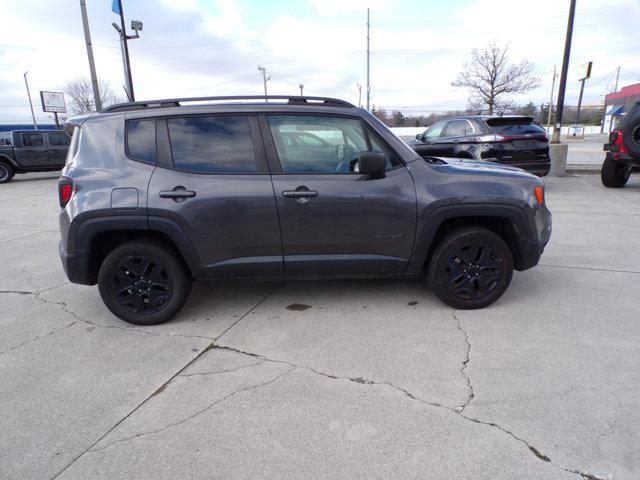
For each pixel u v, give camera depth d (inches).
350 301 154.3
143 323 140.9
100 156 134.2
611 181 382.9
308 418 94.5
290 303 154.4
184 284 140.3
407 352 119.6
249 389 105.5
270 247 136.6
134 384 109.3
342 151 137.6
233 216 132.7
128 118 136.3
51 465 83.9
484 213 136.8
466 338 126.2
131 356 122.8
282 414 96.0
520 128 342.3
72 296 170.4
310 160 136.1
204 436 90.2
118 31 744.3
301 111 136.6
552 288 161.0
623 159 354.6
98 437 91.0
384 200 134.8
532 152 340.2
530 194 139.1
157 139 135.0
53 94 1189.7
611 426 88.7
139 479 79.8
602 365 110.4
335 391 103.6
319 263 138.9
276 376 110.5
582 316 137.9
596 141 1395.2
